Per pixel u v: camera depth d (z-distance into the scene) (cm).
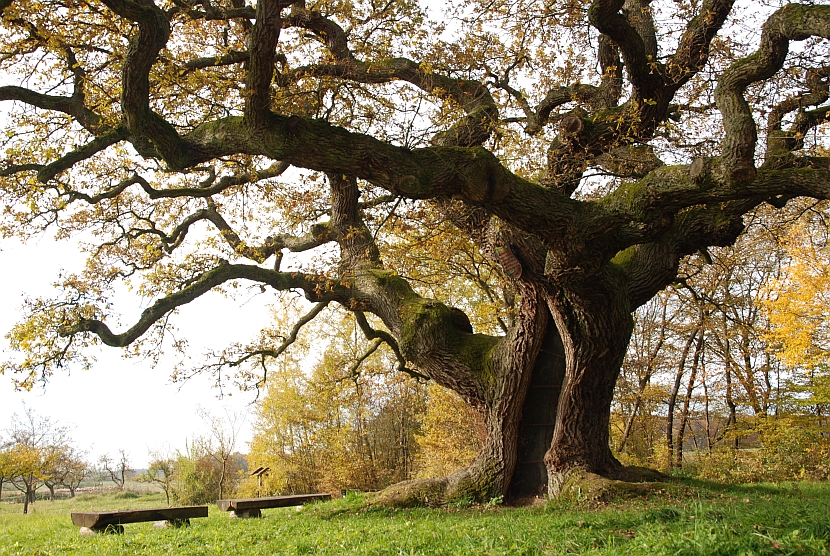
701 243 1079
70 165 945
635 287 1102
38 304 1189
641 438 2770
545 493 1155
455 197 812
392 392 3181
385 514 1050
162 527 995
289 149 736
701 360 2627
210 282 1295
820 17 662
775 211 1340
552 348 1212
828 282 1838
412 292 1311
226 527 909
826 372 1922
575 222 826
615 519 697
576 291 993
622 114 959
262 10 654
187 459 3247
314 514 1072
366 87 1123
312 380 2970
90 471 4828
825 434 2058
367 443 3341
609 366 1112
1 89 999
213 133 792
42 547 774
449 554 566
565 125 1055
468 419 2389
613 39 920
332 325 2909
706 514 673
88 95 1016
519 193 800
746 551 457
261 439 3228
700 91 1071
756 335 2269
